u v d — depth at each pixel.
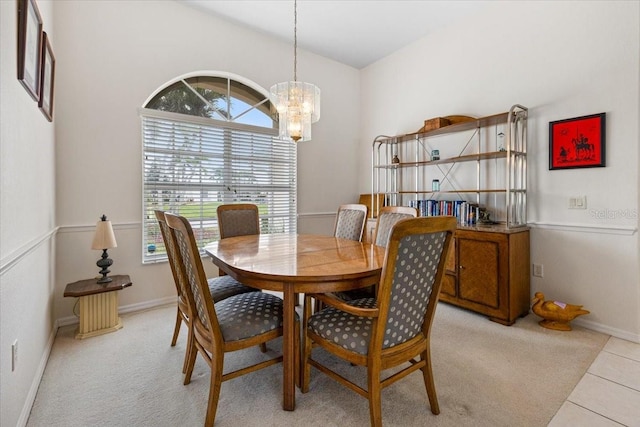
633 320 2.21
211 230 3.32
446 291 2.90
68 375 1.77
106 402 1.54
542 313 2.43
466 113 3.26
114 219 2.72
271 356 2.00
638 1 2.16
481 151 3.15
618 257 2.28
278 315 1.57
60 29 2.46
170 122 3.04
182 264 1.51
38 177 1.82
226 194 3.43
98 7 2.62
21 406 1.38
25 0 1.44
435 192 3.41
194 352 1.66
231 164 3.47
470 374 1.78
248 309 1.57
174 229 1.45
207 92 3.33
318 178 4.23
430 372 1.46
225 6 3.09
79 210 2.56
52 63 2.16
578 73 2.45
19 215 1.42
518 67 2.82
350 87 4.52
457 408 1.49
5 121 1.24
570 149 2.49
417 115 3.80
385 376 1.79
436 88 3.57
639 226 2.19
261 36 3.61
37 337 1.74
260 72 3.61
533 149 2.73
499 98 2.98
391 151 4.12
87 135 2.59
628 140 2.22
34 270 1.70
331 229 4.38
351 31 3.56
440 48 3.51
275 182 3.85
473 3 3.03
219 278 2.24
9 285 1.26
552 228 2.61
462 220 3.07
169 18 2.98
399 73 4.02
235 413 1.46
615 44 2.26
